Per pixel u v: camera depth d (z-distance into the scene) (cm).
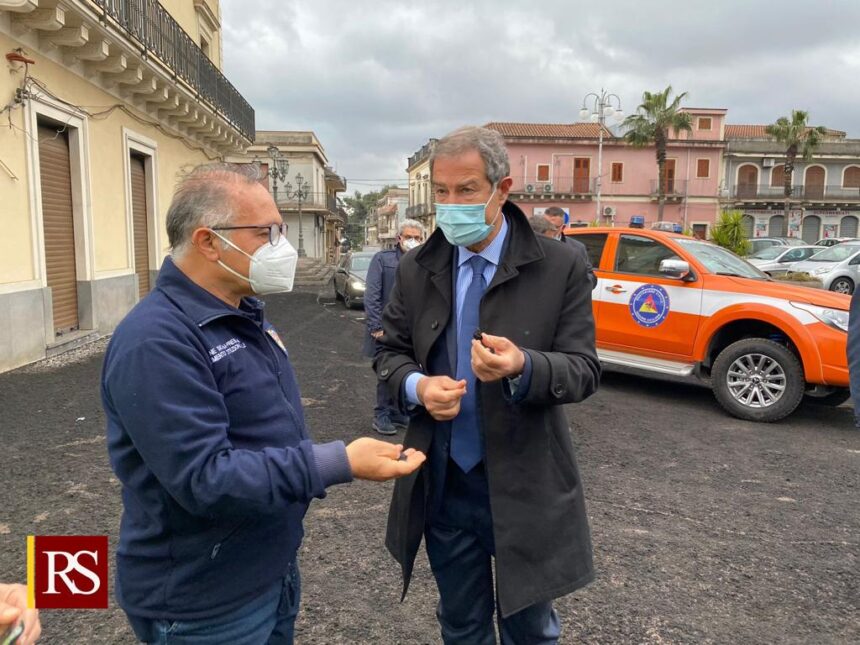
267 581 146
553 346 174
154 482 132
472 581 196
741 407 564
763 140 4072
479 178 166
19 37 747
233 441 138
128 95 1105
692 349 600
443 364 183
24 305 748
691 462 448
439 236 186
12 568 289
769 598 276
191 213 139
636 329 640
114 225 1043
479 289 179
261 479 126
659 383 723
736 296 574
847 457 464
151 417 122
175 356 125
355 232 11644
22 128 754
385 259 514
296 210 3869
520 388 156
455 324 181
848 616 263
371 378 708
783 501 380
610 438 504
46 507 353
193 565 135
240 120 1844
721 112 4009
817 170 4134
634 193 3944
